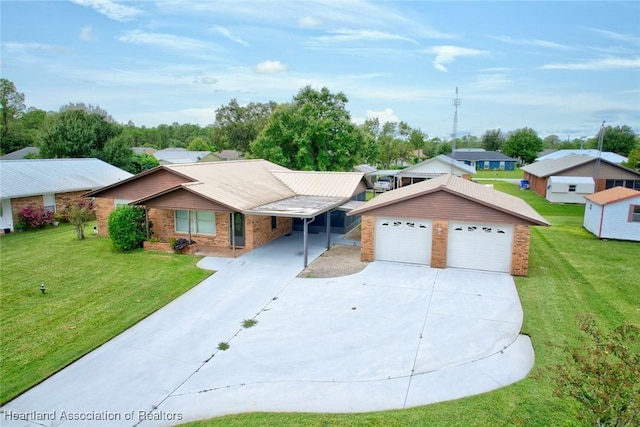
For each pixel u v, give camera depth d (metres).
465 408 7.66
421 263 16.75
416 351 9.95
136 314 12.20
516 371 9.02
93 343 10.51
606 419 5.40
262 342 10.58
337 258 17.78
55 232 23.80
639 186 35.25
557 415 7.26
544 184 38.34
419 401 8.04
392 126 82.38
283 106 44.34
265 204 19.31
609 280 14.77
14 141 66.19
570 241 20.84
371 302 12.91
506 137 112.62
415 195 16.12
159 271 16.08
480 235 15.79
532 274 15.48
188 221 19.36
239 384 8.79
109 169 33.00
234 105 79.31
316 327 11.32
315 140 41.41
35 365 9.52
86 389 8.68
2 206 23.30
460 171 42.59
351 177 24.70
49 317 12.02
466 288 13.99
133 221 19.30
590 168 35.97
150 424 7.59
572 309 12.16
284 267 16.41
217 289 14.17
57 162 30.41
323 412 7.75
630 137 77.69
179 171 20.05
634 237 20.61
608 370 5.52
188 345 10.48
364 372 9.12
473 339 10.45
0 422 7.67
